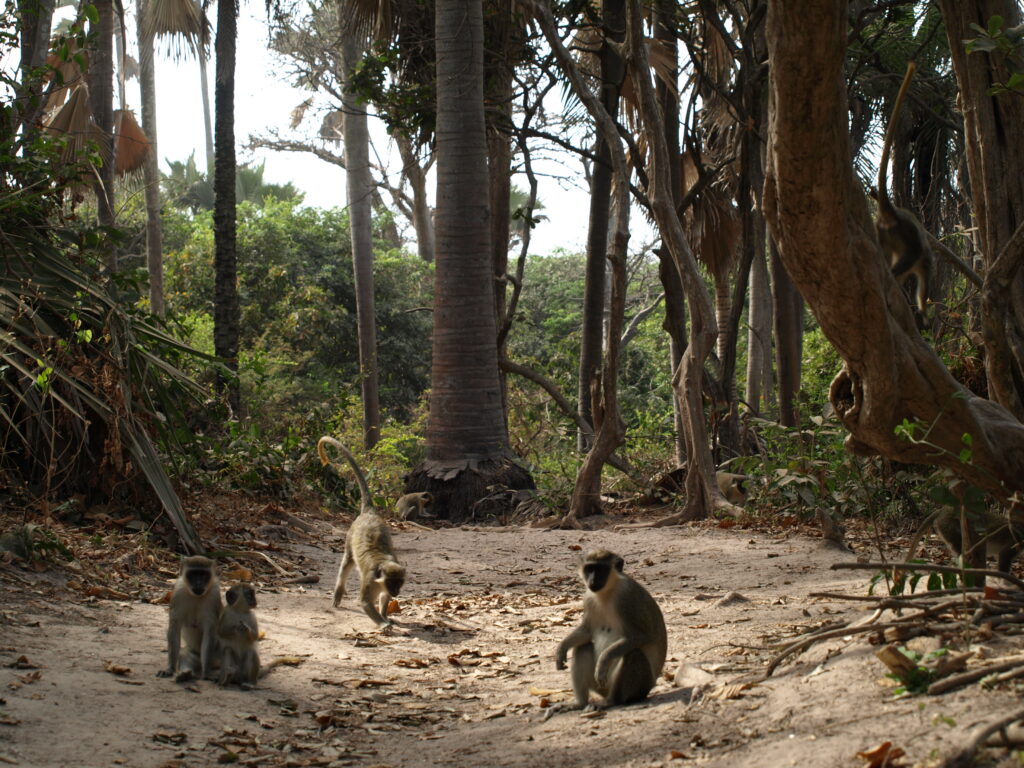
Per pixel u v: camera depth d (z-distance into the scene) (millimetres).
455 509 16219
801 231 5066
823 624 6250
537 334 41438
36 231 10484
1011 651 4434
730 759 4105
